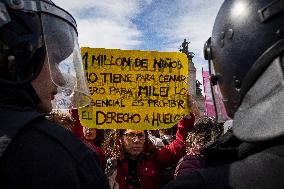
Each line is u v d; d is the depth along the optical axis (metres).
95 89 2.86
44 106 1.11
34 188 0.81
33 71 1.02
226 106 1.03
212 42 1.06
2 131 0.85
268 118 0.75
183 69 3.02
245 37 0.90
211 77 1.10
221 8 1.04
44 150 0.85
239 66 0.91
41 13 1.09
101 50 2.89
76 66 1.39
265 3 0.88
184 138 2.99
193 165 1.78
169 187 0.84
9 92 0.96
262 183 0.74
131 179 2.80
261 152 0.79
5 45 0.97
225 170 0.81
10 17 0.99
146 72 2.96
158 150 2.96
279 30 0.83
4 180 0.81
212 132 2.89
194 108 3.04
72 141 0.93
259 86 0.83
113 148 2.82
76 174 0.87
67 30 1.24
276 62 0.80
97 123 2.83
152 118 2.93
